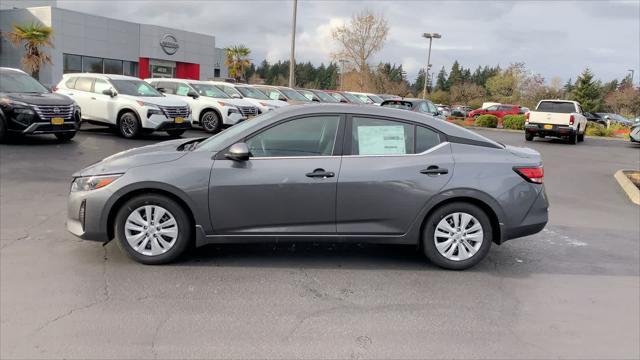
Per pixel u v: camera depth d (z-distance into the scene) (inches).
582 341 151.8
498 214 202.1
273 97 842.2
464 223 204.2
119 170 195.6
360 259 216.4
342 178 196.1
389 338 148.9
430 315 165.2
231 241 199.0
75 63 1471.5
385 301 174.7
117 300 167.6
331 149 200.2
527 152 215.0
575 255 235.0
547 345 148.6
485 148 208.1
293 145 199.9
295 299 173.6
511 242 252.1
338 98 988.6
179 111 592.7
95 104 588.7
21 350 135.6
